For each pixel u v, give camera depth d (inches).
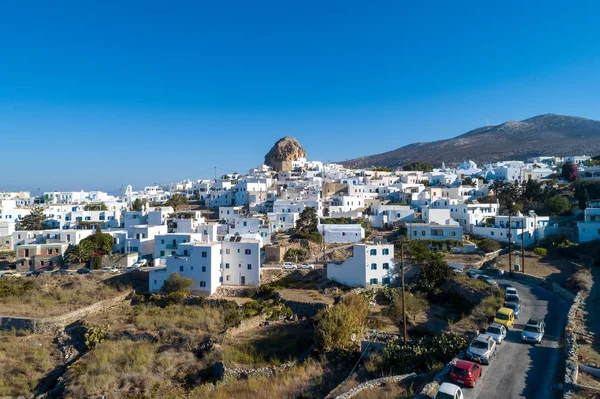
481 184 6314.0
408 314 2320.4
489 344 1355.8
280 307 2667.3
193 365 2037.4
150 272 3051.2
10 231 4434.1
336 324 2023.9
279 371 1860.2
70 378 1991.9
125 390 1865.2
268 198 5698.8
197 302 2819.9
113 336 2373.3
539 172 6648.6
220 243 3139.8
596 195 4680.1
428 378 1291.8
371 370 1550.2
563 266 2891.2
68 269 3459.6
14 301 2854.3
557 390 1129.4
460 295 2511.1
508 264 2992.1
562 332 1604.3
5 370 2113.7
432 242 3558.1
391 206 4832.7
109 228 4325.8
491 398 1103.6
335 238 4094.5
